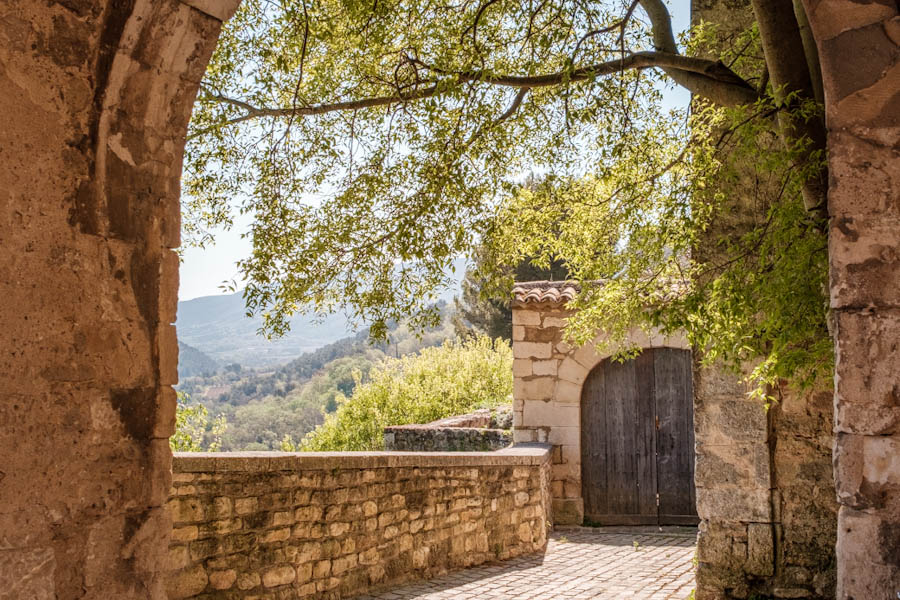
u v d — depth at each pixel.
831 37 2.70
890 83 2.63
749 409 6.13
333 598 6.16
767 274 4.97
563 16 5.46
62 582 2.42
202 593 5.05
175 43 2.70
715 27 6.08
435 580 7.36
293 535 5.79
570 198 6.26
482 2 5.74
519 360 11.68
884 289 2.61
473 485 8.32
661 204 5.78
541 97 5.95
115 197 2.62
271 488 5.61
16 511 2.32
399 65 5.84
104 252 2.58
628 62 5.43
